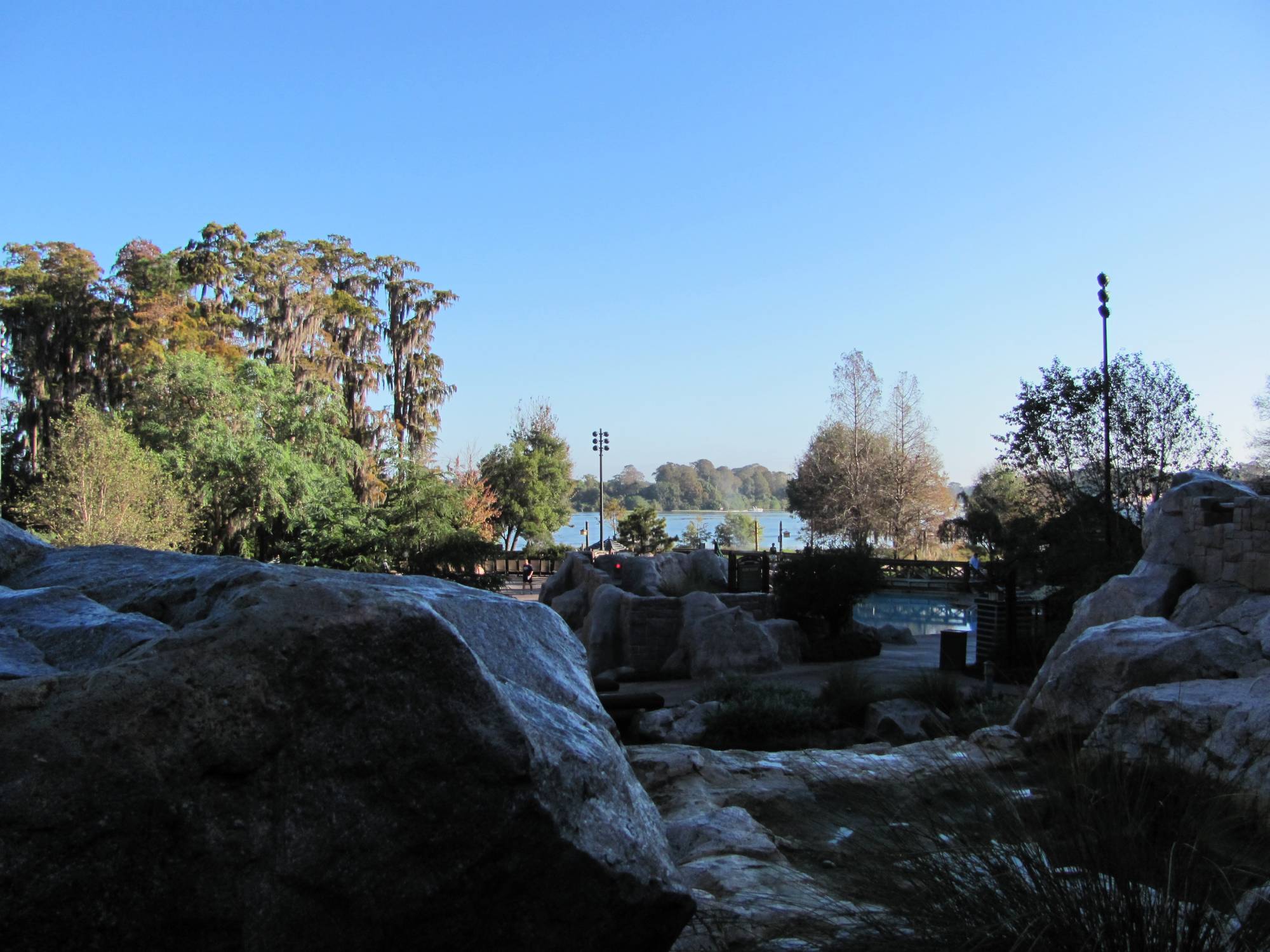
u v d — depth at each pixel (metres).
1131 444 20.81
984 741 7.54
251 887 1.84
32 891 1.67
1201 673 7.48
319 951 1.90
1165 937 2.63
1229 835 3.38
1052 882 2.82
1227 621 8.14
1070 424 21.38
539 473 59.38
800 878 4.12
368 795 1.96
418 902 1.99
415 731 2.01
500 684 2.44
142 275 41.91
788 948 3.24
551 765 2.18
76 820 1.71
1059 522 20.89
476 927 2.05
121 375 40.81
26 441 38.56
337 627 1.97
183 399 31.77
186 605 2.67
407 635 2.03
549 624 3.04
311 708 1.94
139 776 1.77
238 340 43.41
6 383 39.38
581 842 2.15
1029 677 15.73
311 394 35.28
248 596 2.05
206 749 1.83
